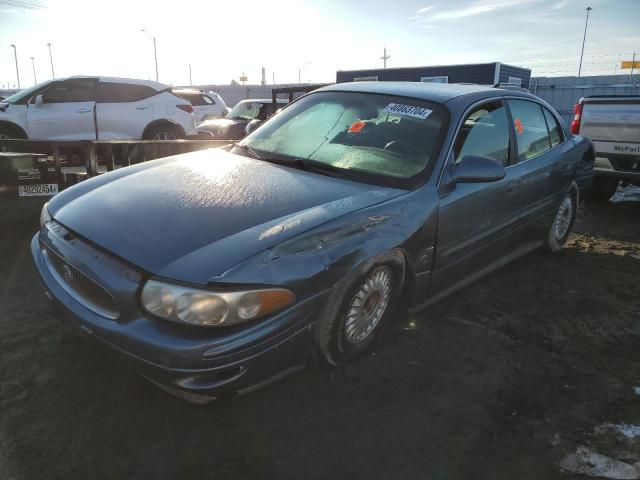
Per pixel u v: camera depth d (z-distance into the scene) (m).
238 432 2.19
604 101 6.42
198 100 15.27
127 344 2.00
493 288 3.88
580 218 5.18
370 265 2.41
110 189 2.71
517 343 3.08
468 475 2.03
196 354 1.90
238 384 2.03
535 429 2.32
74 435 2.12
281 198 2.50
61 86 8.27
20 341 2.80
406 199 2.66
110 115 8.51
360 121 3.24
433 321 3.28
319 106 3.55
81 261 2.20
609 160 6.43
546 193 4.05
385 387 2.55
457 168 2.90
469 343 3.04
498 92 3.64
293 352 2.19
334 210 2.41
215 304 1.92
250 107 13.91
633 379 2.78
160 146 5.48
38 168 4.75
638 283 4.14
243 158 3.21
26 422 2.17
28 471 1.92
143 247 2.10
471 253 3.25
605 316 3.51
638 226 5.96
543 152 4.04
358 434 2.22
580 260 4.64
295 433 2.20
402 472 2.02
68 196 2.79
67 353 2.70
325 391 2.49
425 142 2.98
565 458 2.15
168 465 1.99
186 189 2.60
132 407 2.30
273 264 2.06
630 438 2.29
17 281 3.65
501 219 3.47
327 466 2.03
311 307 2.19
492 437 2.25
